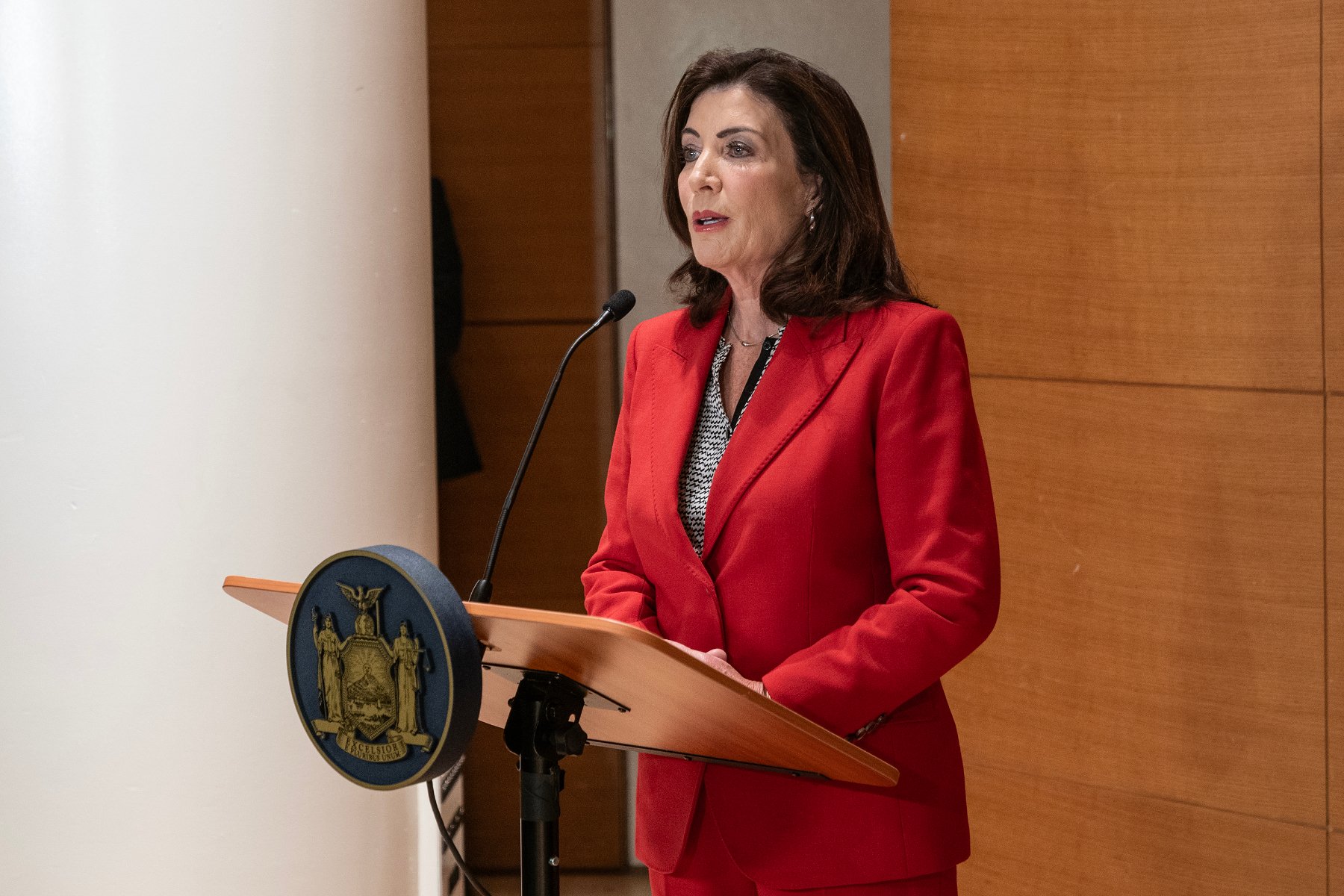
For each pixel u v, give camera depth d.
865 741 2.58
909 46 4.84
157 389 3.09
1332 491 3.99
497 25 5.93
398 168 3.48
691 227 2.84
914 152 4.85
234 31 3.12
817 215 2.81
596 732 2.54
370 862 3.40
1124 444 4.41
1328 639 4.02
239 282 3.14
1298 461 4.04
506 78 5.95
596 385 6.07
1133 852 4.45
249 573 3.18
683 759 2.54
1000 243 4.67
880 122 5.61
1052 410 4.58
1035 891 4.70
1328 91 3.92
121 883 3.11
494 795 6.20
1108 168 4.39
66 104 3.04
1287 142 4.01
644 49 5.84
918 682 2.50
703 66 2.88
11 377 3.07
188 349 3.10
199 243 3.11
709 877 2.71
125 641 3.10
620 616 2.77
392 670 1.97
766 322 2.88
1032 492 4.64
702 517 2.79
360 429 3.36
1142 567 4.39
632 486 2.88
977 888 4.87
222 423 3.14
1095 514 4.49
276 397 3.20
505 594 6.17
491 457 6.14
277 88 3.18
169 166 3.08
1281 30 4.01
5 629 3.09
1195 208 4.21
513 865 6.21
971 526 2.57
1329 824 4.04
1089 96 4.43
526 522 6.14
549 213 6.00
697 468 2.84
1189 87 4.20
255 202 3.16
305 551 3.25
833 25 5.64
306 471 3.26
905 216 4.89
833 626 2.64
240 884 3.19
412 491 3.56
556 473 6.11
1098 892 4.54
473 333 6.08
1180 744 4.33
